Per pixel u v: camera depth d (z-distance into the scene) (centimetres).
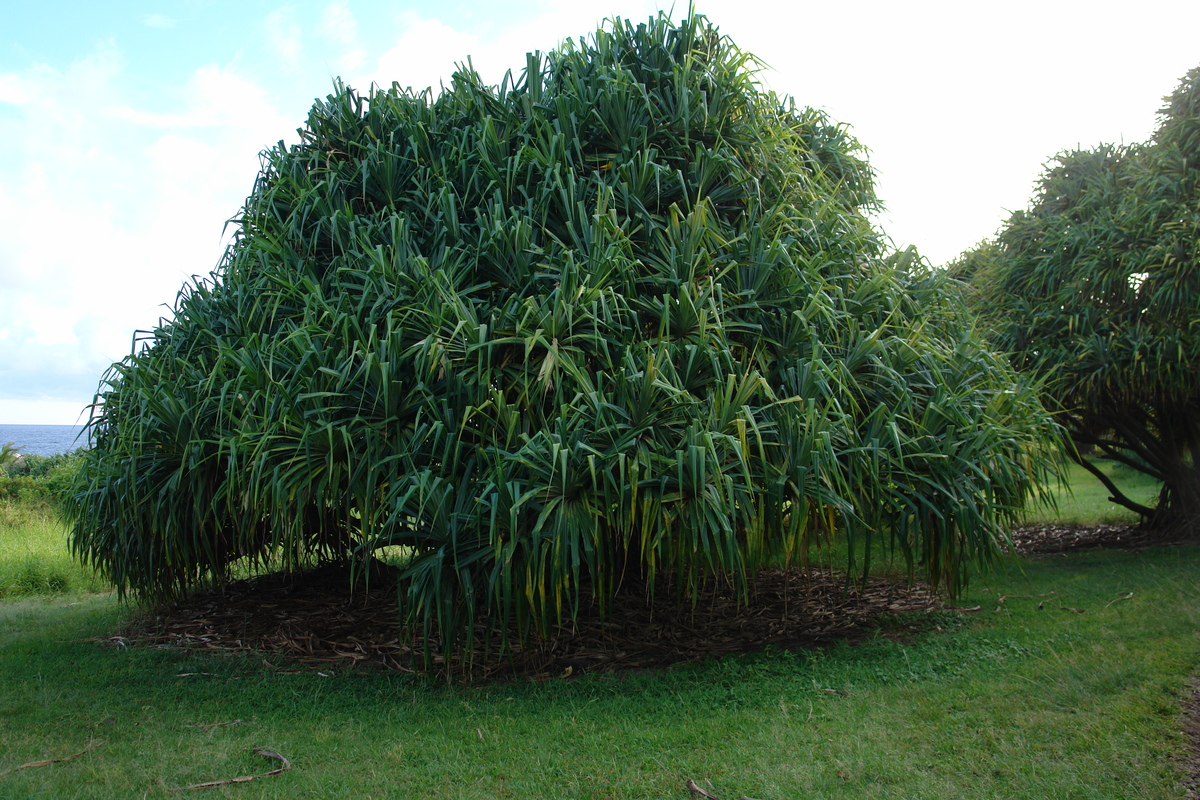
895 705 365
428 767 314
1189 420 888
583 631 515
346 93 589
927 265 616
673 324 454
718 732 340
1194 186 750
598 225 450
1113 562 752
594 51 560
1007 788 274
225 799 288
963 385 529
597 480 391
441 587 396
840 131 673
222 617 609
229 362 490
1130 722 322
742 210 530
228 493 445
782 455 419
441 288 428
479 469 404
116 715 390
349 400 432
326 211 522
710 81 546
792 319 472
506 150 513
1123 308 801
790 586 677
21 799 288
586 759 318
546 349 433
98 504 520
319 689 426
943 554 464
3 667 488
